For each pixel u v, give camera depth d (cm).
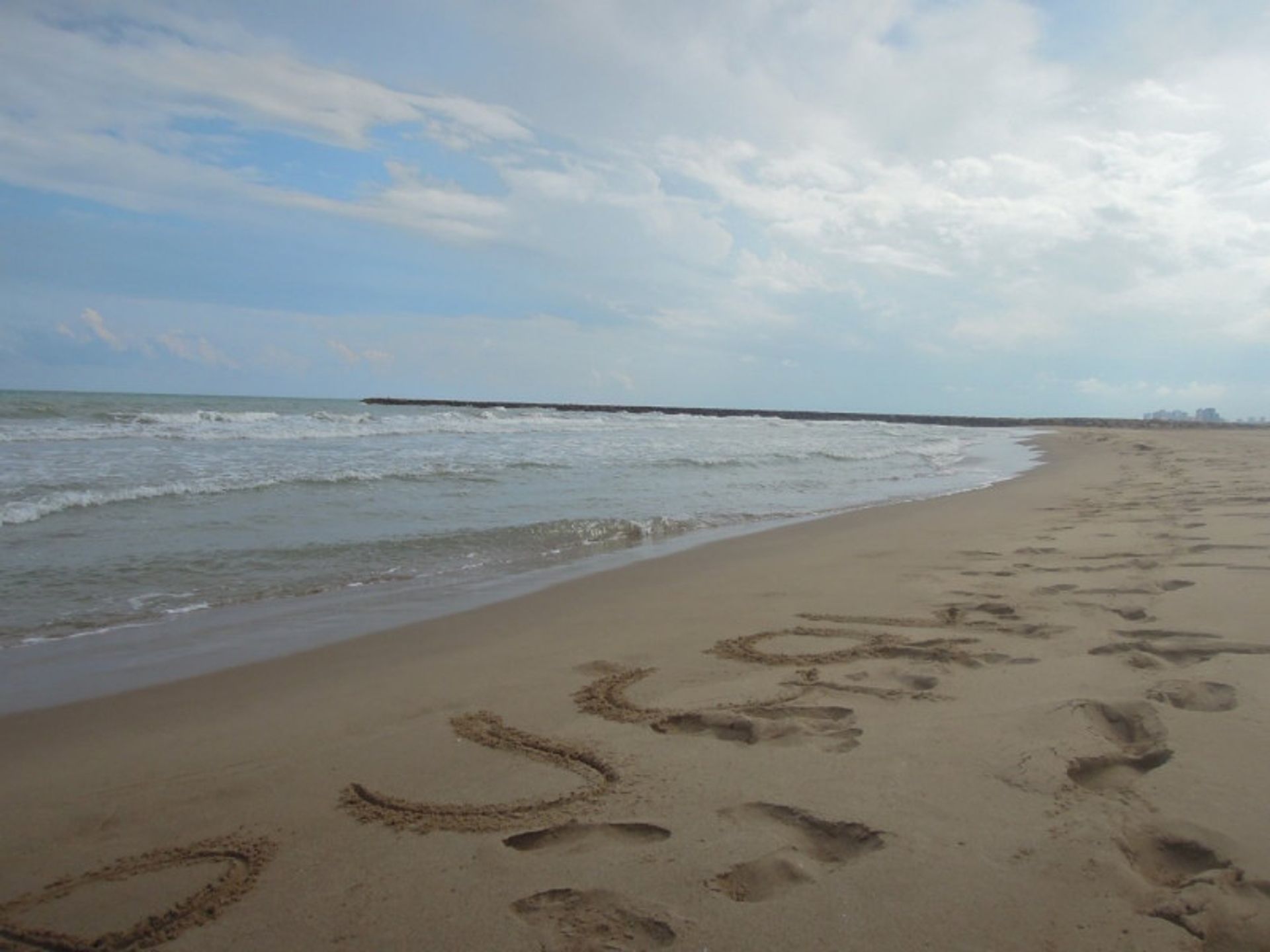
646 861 215
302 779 278
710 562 699
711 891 200
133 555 677
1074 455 2169
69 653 446
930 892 195
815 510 1058
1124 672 344
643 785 261
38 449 1454
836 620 471
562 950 181
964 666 370
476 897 203
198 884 214
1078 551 650
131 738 323
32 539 723
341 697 367
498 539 796
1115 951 172
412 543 761
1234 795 233
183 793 270
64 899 209
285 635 481
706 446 2136
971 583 551
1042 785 246
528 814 246
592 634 466
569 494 1138
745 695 345
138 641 470
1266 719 285
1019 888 196
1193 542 641
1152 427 5819
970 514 976
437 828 240
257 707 357
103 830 246
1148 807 229
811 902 194
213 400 6869
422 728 324
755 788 254
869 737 290
